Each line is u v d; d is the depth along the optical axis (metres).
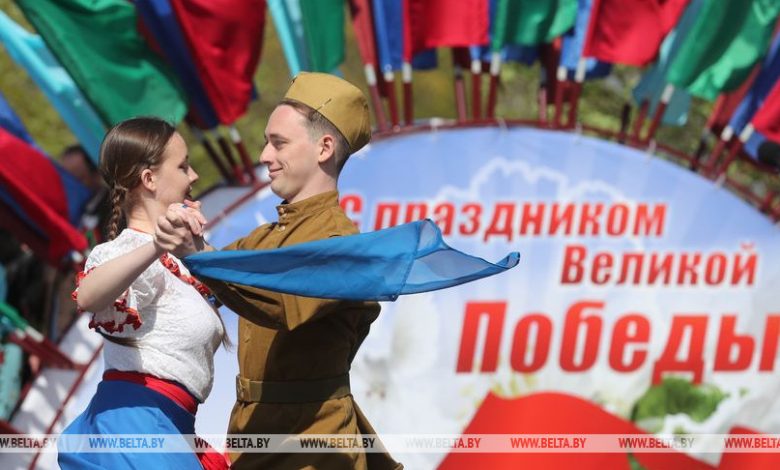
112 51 8.73
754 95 9.87
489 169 9.79
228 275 4.74
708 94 9.49
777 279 9.92
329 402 5.23
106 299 4.77
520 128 9.84
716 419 9.82
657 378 9.83
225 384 9.04
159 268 5.08
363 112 5.38
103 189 9.55
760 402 9.87
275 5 9.38
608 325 9.83
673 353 9.84
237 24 8.99
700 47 9.37
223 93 9.12
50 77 9.22
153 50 8.93
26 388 9.41
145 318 5.08
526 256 9.80
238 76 9.15
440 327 9.72
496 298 9.77
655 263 9.88
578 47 9.80
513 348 9.74
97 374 9.41
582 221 9.85
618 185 9.89
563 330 9.79
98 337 9.54
